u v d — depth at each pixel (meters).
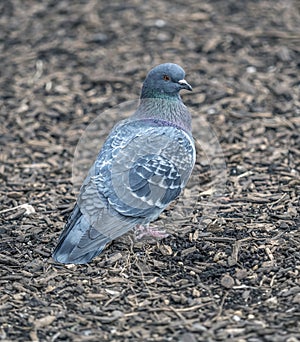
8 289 11.06
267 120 16.31
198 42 19.50
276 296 10.76
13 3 21.58
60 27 20.34
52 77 18.30
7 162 15.10
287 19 20.45
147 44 19.50
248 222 12.62
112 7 21.22
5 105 17.23
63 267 11.55
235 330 10.05
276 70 18.27
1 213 13.13
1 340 9.96
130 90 17.66
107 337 9.99
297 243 11.92
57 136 16.09
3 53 19.36
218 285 11.07
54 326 10.25
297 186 13.73
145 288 11.05
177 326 10.19
